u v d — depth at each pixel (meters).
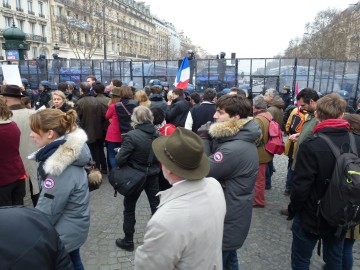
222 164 2.20
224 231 2.28
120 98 5.20
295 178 2.24
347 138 2.21
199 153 1.42
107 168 6.19
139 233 3.70
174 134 1.50
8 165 2.89
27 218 1.06
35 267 0.98
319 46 42.97
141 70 18.94
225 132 2.28
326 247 2.37
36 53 45.62
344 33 41.62
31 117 2.12
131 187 3.10
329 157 2.13
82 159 2.14
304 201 2.25
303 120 4.46
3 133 2.80
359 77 17.59
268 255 3.27
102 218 4.05
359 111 4.93
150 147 3.18
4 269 0.91
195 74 16.91
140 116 3.19
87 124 5.37
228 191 2.26
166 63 18.58
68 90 7.12
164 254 1.29
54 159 1.98
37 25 46.22
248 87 15.95
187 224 1.32
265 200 4.75
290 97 12.12
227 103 2.32
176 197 1.41
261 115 4.22
